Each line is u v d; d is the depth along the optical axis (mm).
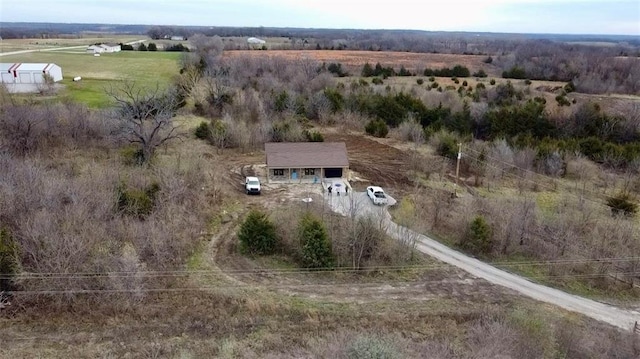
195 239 33906
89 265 27750
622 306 30594
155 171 40188
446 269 33156
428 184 46469
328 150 46375
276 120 60812
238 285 29641
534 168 51719
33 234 27281
